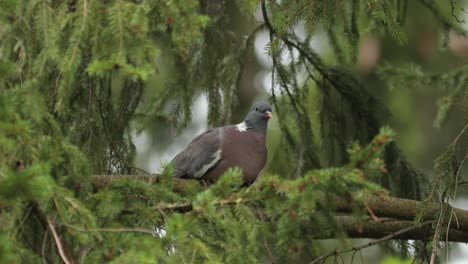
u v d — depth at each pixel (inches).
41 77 323.0
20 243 270.7
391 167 492.4
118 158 452.1
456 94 495.8
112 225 302.8
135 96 474.6
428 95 729.6
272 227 307.7
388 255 502.9
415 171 493.0
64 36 315.9
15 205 256.4
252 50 502.3
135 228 283.9
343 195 283.1
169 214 314.0
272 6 381.4
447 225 414.0
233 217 296.5
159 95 505.0
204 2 486.9
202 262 283.1
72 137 422.6
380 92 725.3
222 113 514.0
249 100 738.8
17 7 303.1
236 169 294.2
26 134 259.3
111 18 297.6
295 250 308.8
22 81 316.5
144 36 295.3
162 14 300.5
